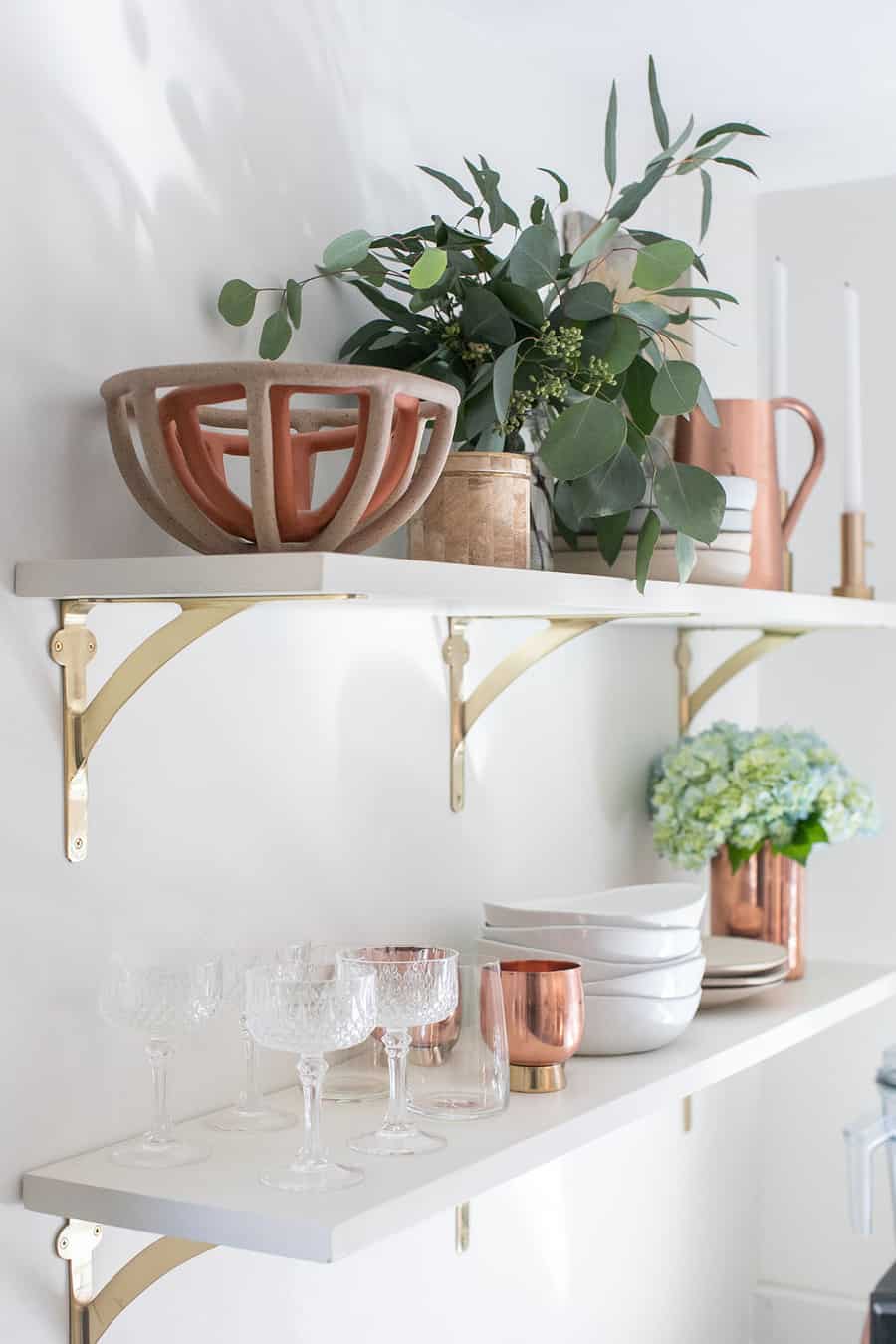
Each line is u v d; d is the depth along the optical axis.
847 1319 2.42
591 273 1.95
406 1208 1.10
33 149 1.16
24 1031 1.15
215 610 1.14
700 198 2.31
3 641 1.13
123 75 1.24
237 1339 1.38
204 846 1.33
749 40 1.81
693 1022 1.76
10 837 1.14
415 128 1.64
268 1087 1.43
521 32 1.77
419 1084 1.34
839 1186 2.44
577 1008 1.45
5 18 1.13
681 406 1.37
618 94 2.00
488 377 1.38
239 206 1.38
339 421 1.33
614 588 1.45
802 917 2.06
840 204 2.44
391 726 1.59
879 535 2.43
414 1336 1.64
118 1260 1.24
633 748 2.13
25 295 1.15
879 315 2.42
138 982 1.14
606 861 2.05
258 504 1.08
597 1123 1.37
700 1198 2.30
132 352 1.25
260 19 1.40
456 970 1.29
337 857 1.50
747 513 1.72
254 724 1.39
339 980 1.12
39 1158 1.17
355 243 1.34
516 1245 1.84
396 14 1.60
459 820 1.71
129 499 1.25
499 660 1.79
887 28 1.77
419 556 1.37
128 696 1.18
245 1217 1.06
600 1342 2.03
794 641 2.50
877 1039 2.42
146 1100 1.27
